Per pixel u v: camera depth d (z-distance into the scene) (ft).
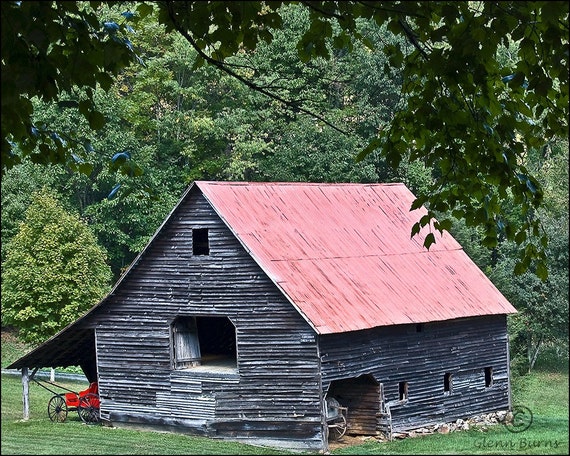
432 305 130.11
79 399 138.82
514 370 140.05
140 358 131.13
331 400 119.14
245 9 43.68
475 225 46.57
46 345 136.98
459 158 45.98
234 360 135.03
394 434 122.83
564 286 127.24
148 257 130.41
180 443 116.26
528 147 47.03
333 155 225.56
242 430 120.26
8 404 156.46
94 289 180.04
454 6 42.47
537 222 46.39
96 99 234.17
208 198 124.26
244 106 262.47
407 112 46.34
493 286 144.46
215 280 123.95
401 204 151.12
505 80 44.52
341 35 46.06
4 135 42.93
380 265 133.08
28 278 175.32
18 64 39.47
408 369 127.65
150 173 242.17
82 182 236.43
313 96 239.71
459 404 134.82
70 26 42.57
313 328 112.68
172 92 259.60
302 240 128.98
